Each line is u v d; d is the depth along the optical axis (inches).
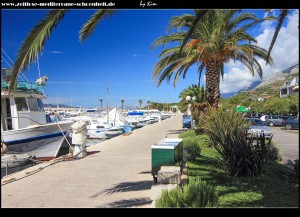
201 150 530.6
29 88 677.9
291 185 314.7
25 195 301.0
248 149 364.8
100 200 279.1
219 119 493.0
